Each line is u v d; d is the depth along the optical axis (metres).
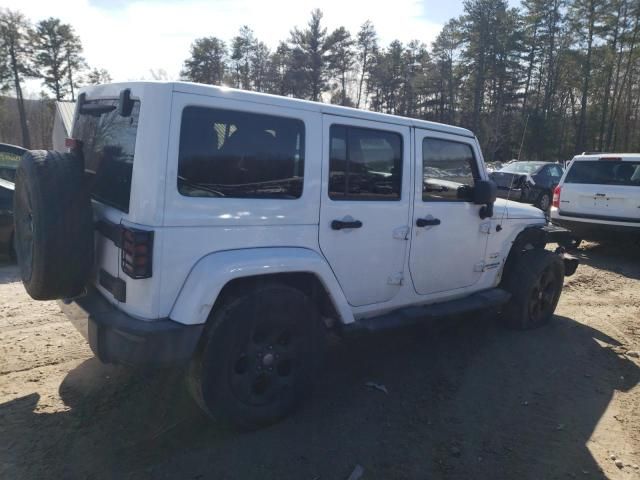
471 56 50.34
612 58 50.38
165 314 2.84
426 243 4.18
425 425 3.47
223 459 2.96
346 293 3.69
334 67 56.12
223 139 2.98
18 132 55.84
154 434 3.17
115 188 3.13
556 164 17.05
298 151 3.31
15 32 49.56
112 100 3.28
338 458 3.04
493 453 3.20
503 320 5.47
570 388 4.14
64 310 3.49
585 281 7.73
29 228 3.22
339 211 3.53
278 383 3.30
